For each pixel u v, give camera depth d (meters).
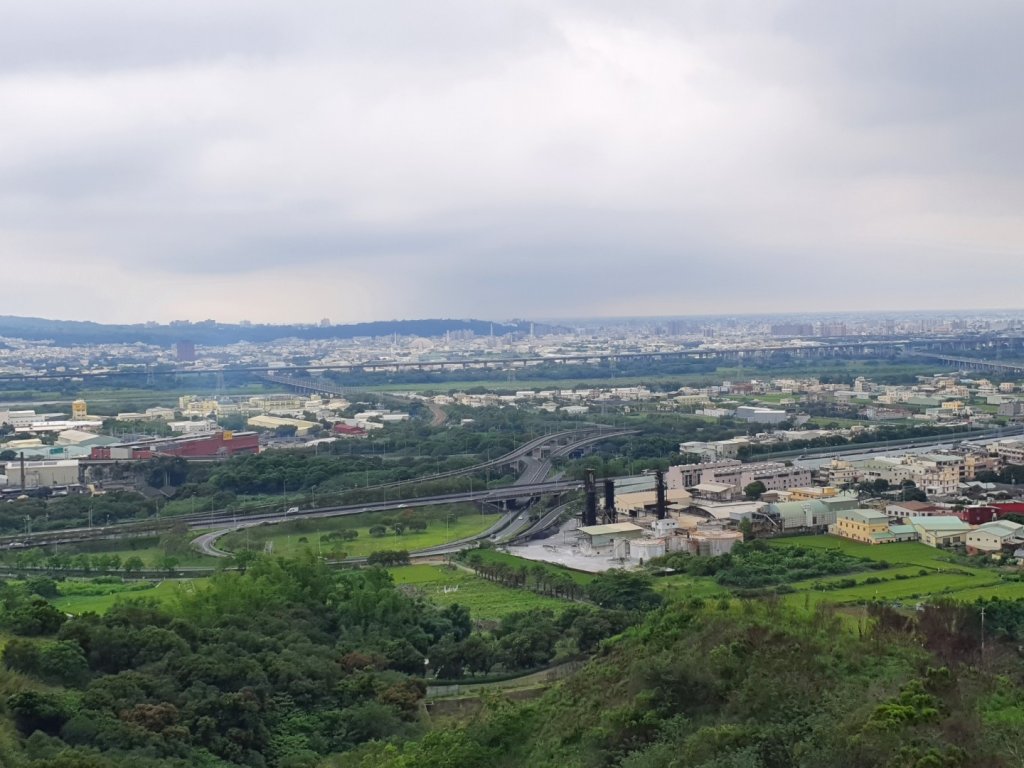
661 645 197.75
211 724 192.50
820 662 173.62
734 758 138.25
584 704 181.62
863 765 133.50
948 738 139.12
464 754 172.00
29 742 174.12
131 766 166.62
